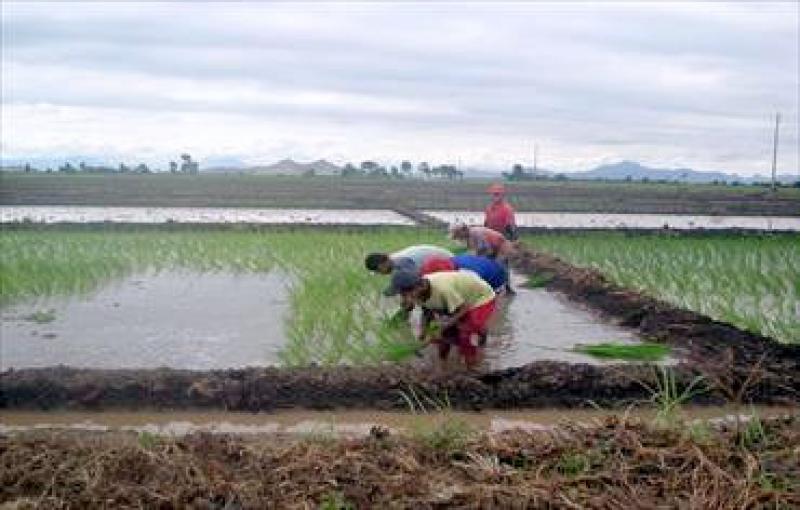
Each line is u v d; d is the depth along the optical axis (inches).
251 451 223.0
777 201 1598.2
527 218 1198.3
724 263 642.8
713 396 300.0
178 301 486.9
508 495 195.6
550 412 294.5
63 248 693.9
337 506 190.4
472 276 331.3
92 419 284.5
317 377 300.7
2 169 2568.9
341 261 631.2
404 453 219.5
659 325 410.0
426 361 346.0
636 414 288.2
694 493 195.5
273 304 479.2
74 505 195.2
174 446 224.4
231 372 305.6
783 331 406.9
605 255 690.8
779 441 229.9
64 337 393.7
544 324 431.8
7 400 292.4
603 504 191.3
